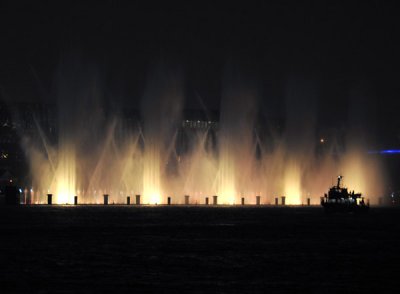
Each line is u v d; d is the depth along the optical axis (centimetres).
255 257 5775
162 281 4722
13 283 4638
